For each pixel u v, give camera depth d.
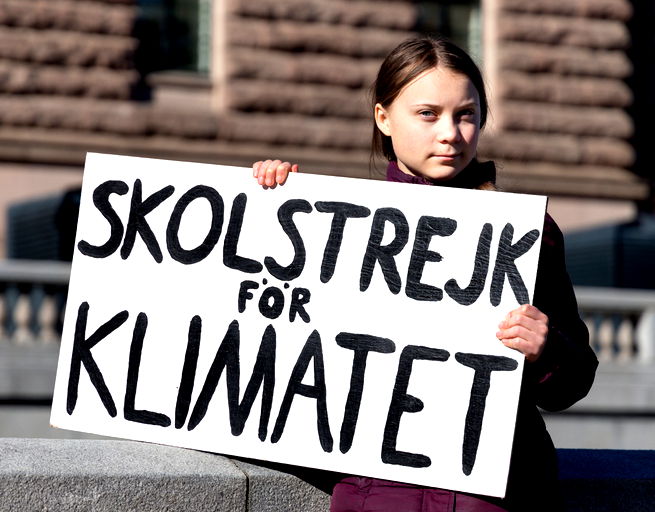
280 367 4.99
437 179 4.96
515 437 4.79
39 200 20.14
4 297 16.89
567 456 6.03
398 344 4.86
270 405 4.98
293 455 4.92
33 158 22.44
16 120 22.44
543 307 4.87
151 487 4.93
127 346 5.18
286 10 24.33
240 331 5.06
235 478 5.04
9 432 15.26
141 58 24.06
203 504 5.00
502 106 25.42
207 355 5.09
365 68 24.73
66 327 5.23
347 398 4.88
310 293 4.99
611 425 17.05
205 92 24.22
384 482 4.81
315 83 24.45
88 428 5.17
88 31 22.91
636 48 30.16
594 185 25.69
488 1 25.78
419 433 4.77
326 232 5.00
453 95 4.83
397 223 4.93
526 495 4.75
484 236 4.82
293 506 5.13
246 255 5.09
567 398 4.73
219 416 5.05
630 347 18.95
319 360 4.94
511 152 25.27
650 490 5.62
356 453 4.84
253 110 24.12
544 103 25.70
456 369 4.77
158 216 5.20
